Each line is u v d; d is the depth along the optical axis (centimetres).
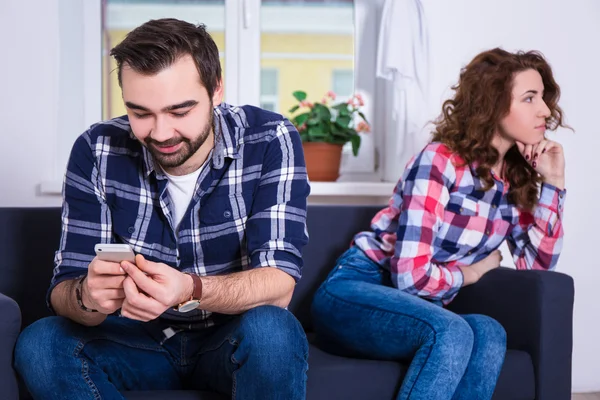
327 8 294
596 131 283
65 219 158
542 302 180
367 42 291
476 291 197
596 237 284
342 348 183
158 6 286
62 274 152
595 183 283
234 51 285
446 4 272
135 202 159
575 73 281
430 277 183
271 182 157
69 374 141
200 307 139
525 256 212
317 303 188
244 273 144
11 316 143
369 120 291
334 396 162
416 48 262
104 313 142
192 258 161
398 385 166
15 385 145
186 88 137
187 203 159
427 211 185
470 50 274
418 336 163
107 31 284
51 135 251
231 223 159
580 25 280
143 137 141
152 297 129
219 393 153
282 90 295
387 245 196
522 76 192
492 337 170
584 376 285
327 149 265
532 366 180
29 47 250
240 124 161
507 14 276
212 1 288
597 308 285
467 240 194
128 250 129
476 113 192
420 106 263
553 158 204
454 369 158
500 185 197
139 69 134
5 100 249
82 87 277
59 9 272
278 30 293
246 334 137
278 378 135
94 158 159
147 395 149
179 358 160
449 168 190
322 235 216
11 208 196
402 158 263
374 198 272
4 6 249
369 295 178
